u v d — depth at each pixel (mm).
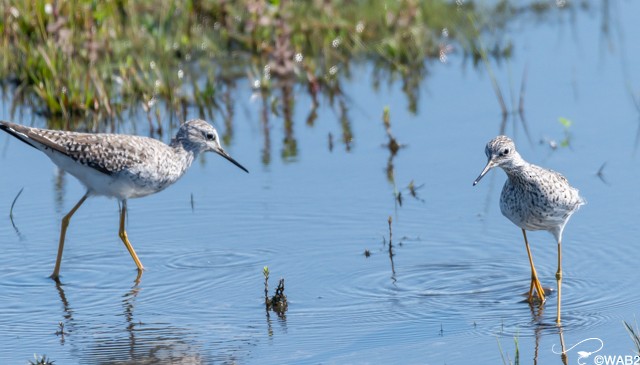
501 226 13469
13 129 12648
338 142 16516
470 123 16984
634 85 18094
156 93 18312
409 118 17359
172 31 20141
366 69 19750
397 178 15039
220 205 14336
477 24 21281
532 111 17281
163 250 13141
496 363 10164
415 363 10180
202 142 13758
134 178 12945
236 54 19828
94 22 19234
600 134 16203
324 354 10406
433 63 19953
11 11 19188
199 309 11547
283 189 14789
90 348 10617
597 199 13922
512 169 11227
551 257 12586
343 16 20922
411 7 20672
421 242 13109
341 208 14117
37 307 11664
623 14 21844
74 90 17828
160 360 10328
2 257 12930
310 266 12562
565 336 10703
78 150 12789
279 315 11352
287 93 18797
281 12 19969
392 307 11469
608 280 11914
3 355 10469
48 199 14633
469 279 12125
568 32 20969
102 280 12367
